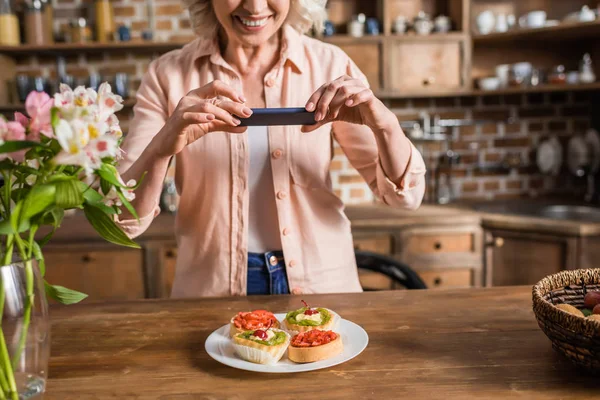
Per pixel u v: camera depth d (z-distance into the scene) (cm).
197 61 144
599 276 103
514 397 82
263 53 143
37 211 71
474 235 265
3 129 70
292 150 139
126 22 297
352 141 143
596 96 311
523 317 114
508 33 282
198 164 138
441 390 85
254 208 141
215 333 105
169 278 257
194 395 85
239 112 111
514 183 322
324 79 144
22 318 73
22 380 74
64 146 69
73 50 288
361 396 83
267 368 90
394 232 261
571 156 311
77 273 256
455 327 109
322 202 143
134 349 102
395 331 108
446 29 293
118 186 76
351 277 147
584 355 84
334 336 97
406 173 128
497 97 317
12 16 283
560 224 244
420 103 316
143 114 142
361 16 291
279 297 129
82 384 89
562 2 305
